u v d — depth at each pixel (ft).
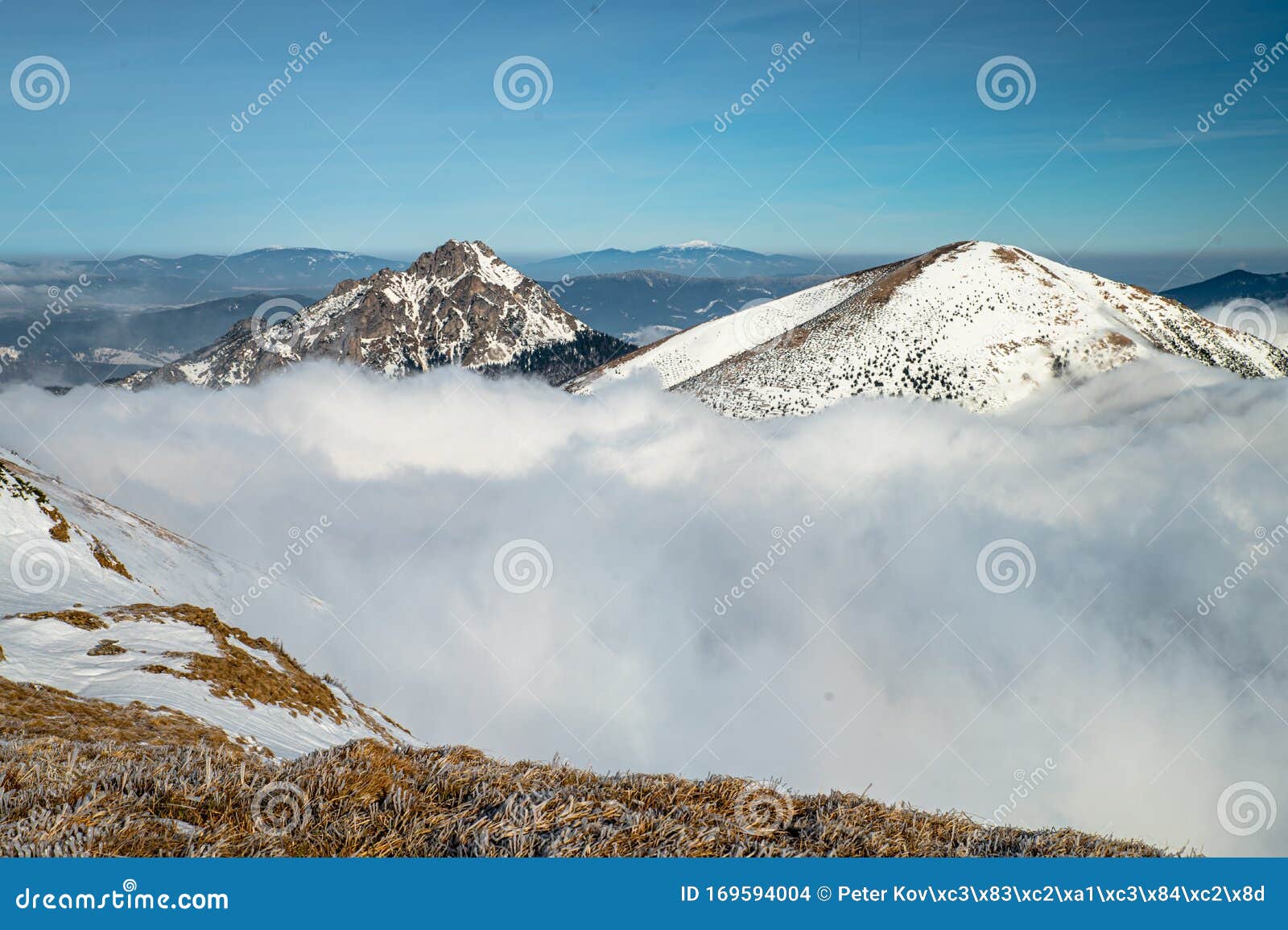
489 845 24.14
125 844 22.20
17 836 21.99
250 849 22.81
